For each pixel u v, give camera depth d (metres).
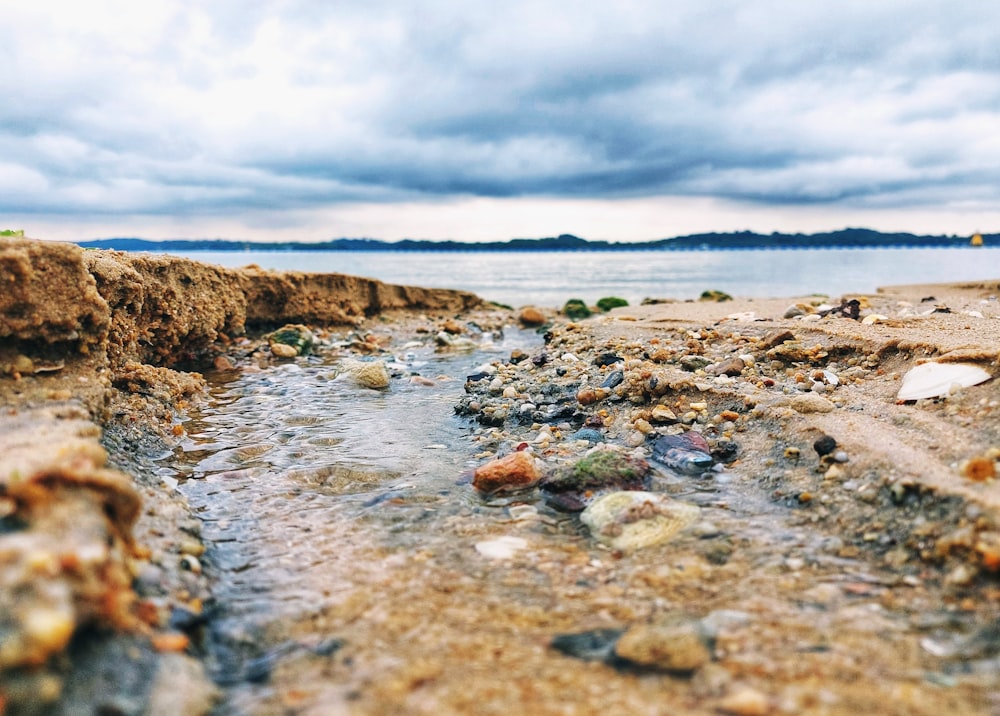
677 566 0.30
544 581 0.30
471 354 0.91
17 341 0.41
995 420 0.37
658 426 0.47
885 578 0.28
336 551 0.33
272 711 0.23
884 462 0.34
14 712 0.19
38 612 0.20
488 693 0.23
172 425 0.50
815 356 0.57
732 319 0.84
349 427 0.53
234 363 0.80
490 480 0.40
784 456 0.39
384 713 0.22
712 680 0.23
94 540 0.23
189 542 0.32
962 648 0.24
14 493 0.24
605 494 0.37
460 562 0.31
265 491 0.40
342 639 0.26
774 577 0.29
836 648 0.24
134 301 0.56
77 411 0.36
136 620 0.24
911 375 0.46
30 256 0.41
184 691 0.23
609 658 0.24
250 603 0.28
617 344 0.74
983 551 0.27
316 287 1.14
